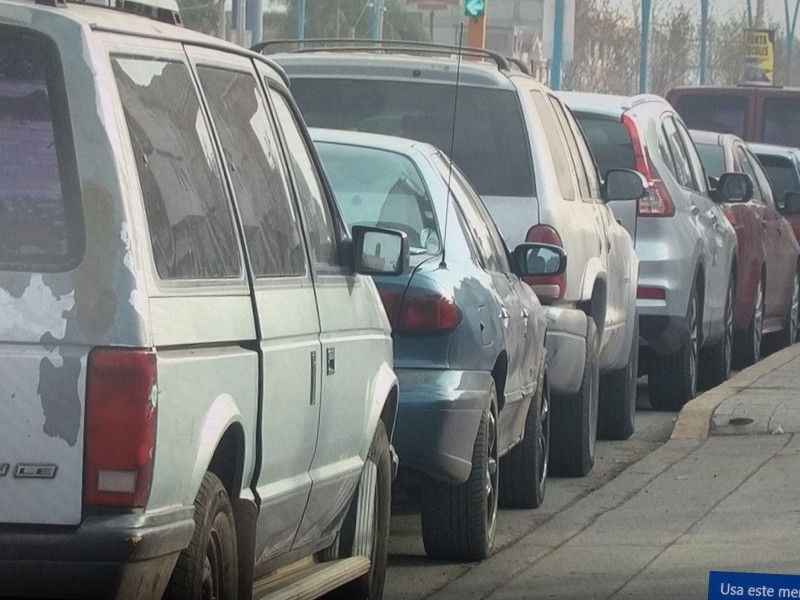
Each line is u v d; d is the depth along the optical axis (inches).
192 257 245.0
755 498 489.4
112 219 224.5
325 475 304.3
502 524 463.2
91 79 229.0
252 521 261.0
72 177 225.6
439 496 402.3
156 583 227.6
